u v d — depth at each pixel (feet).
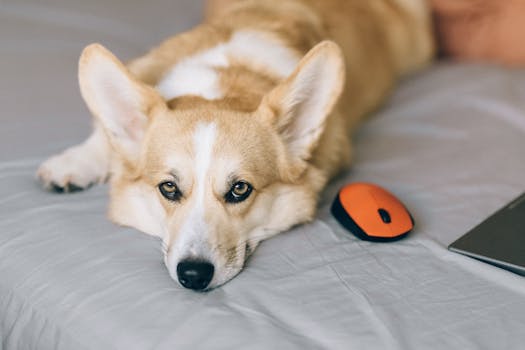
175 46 3.54
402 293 2.51
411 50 4.81
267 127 2.96
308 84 2.95
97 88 2.95
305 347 2.27
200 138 2.82
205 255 2.63
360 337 2.30
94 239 2.80
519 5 4.52
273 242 2.88
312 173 3.12
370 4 4.56
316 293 2.51
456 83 4.27
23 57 4.41
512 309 2.43
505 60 4.67
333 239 2.83
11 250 2.74
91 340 2.39
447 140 3.65
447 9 4.77
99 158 3.28
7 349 2.64
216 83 3.17
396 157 3.52
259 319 2.38
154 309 2.44
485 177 3.26
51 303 2.54
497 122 3.78
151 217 2.94
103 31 4.82
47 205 3.00
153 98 2.94
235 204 2.82
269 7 3.89
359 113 4.07
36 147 3.43
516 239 2.74
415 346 2.28
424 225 2.92
